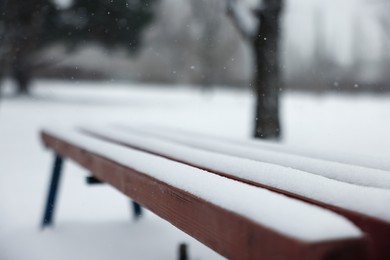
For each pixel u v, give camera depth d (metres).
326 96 32.50
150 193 1.43
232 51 31.84
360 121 12.05
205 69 31.84
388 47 18.48
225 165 1.53
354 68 36.62
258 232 0.88
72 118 12.47
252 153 1.83
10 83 28.11
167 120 12.59
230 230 0.98
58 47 21.53
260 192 1.01
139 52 22.56
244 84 41.25
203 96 30.12
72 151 2.41
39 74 34.31
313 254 0.74
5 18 18.14
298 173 1.28
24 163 6.25
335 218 0.80
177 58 35.50
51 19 18.95
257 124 6.45
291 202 0.91
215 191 1.09
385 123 11.38
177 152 1.88
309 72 38.44
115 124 3.55
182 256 2.49
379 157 1.79
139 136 2.54
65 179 5.12
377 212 0.96
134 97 25.25
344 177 1.38
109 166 1.83
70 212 3.83
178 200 1.23
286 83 39.25
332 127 10.42
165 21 32.53
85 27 19.56
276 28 6.39
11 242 3.13
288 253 0.79
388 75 36.38
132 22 19.72
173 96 28.77
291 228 0.80
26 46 19.66
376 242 0.94
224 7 6.70
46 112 13.93
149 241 3.03
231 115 14.87
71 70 35.53
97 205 4.06
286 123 11.52
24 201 4.26
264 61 6.40
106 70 38.12
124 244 2.98
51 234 3.25
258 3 6.42
